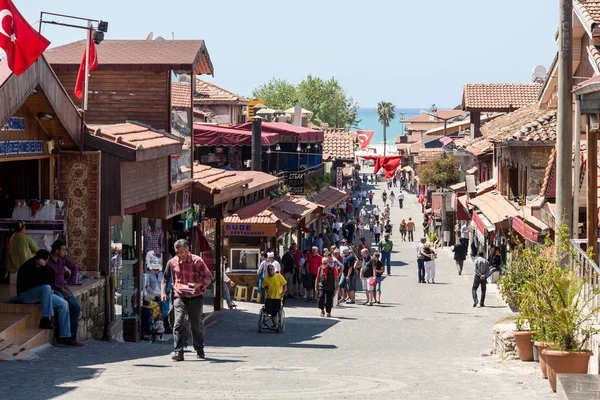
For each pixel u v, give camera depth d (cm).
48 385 1259
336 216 8056
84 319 2053
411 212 11612
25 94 1850
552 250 1762
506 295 1856
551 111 4159
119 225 2362
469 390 1347
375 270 3972
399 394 1280
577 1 2684
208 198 3095
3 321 1755
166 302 2567
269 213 4056
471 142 6375
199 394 1228
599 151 2388
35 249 2078
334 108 18825
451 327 3014
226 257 4053
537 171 4072
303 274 4238
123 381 1339
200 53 2939
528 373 1616
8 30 1661
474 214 4900
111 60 2745
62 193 2219
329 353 2144
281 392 1273
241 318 3291
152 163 2511
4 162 2183
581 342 1459
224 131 4628
